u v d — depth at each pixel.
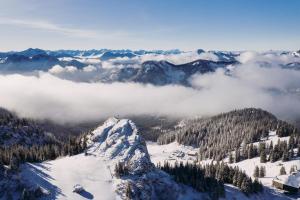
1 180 110.62
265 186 156.50
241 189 145.00
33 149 156.88
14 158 123.94
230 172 155.25
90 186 120.31
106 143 150.25
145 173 134.12
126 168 131.75
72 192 114.19
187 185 138.88
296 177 155.62
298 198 146.62
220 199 134.38
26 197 106.38
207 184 139.88
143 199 121.25
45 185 115.44
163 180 135.62
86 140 157.25
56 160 143.50
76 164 135.75
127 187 120.19
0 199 105.19
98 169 132.62
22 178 114.62
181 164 152.25
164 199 128.50
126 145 147.12
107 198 114.94
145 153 144.75
